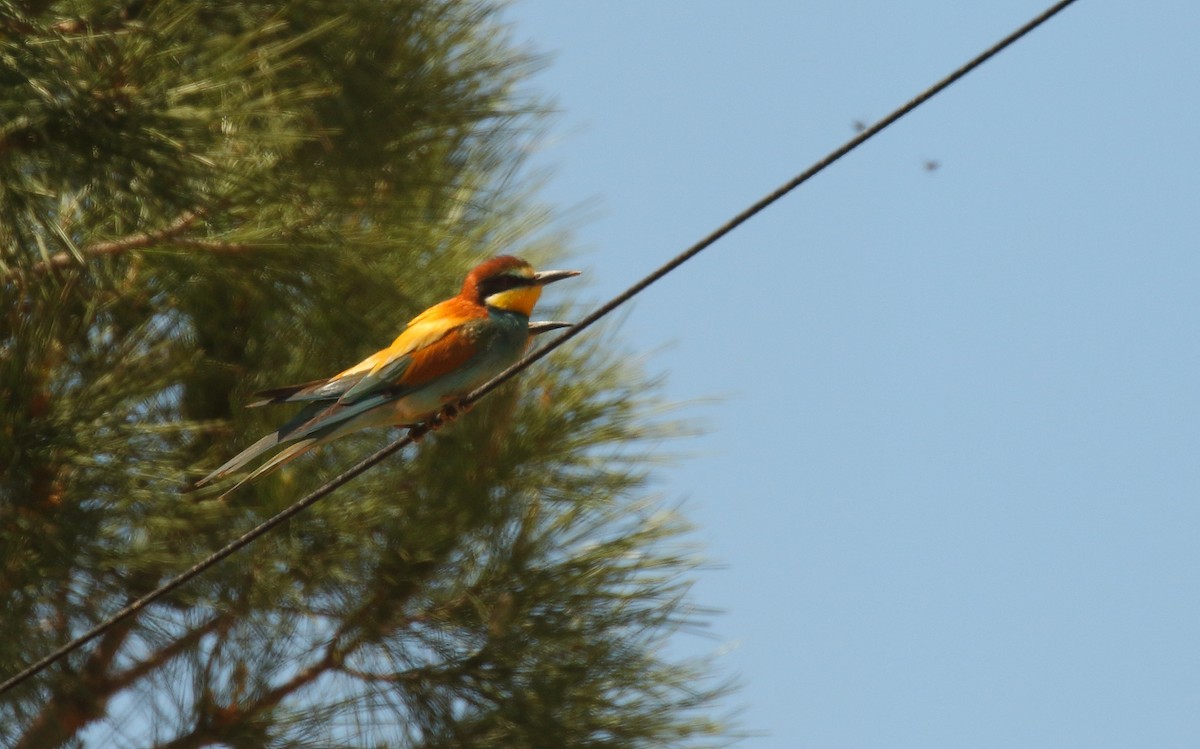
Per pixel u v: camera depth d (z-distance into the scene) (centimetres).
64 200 914
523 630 1075
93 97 854
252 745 1045
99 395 939
